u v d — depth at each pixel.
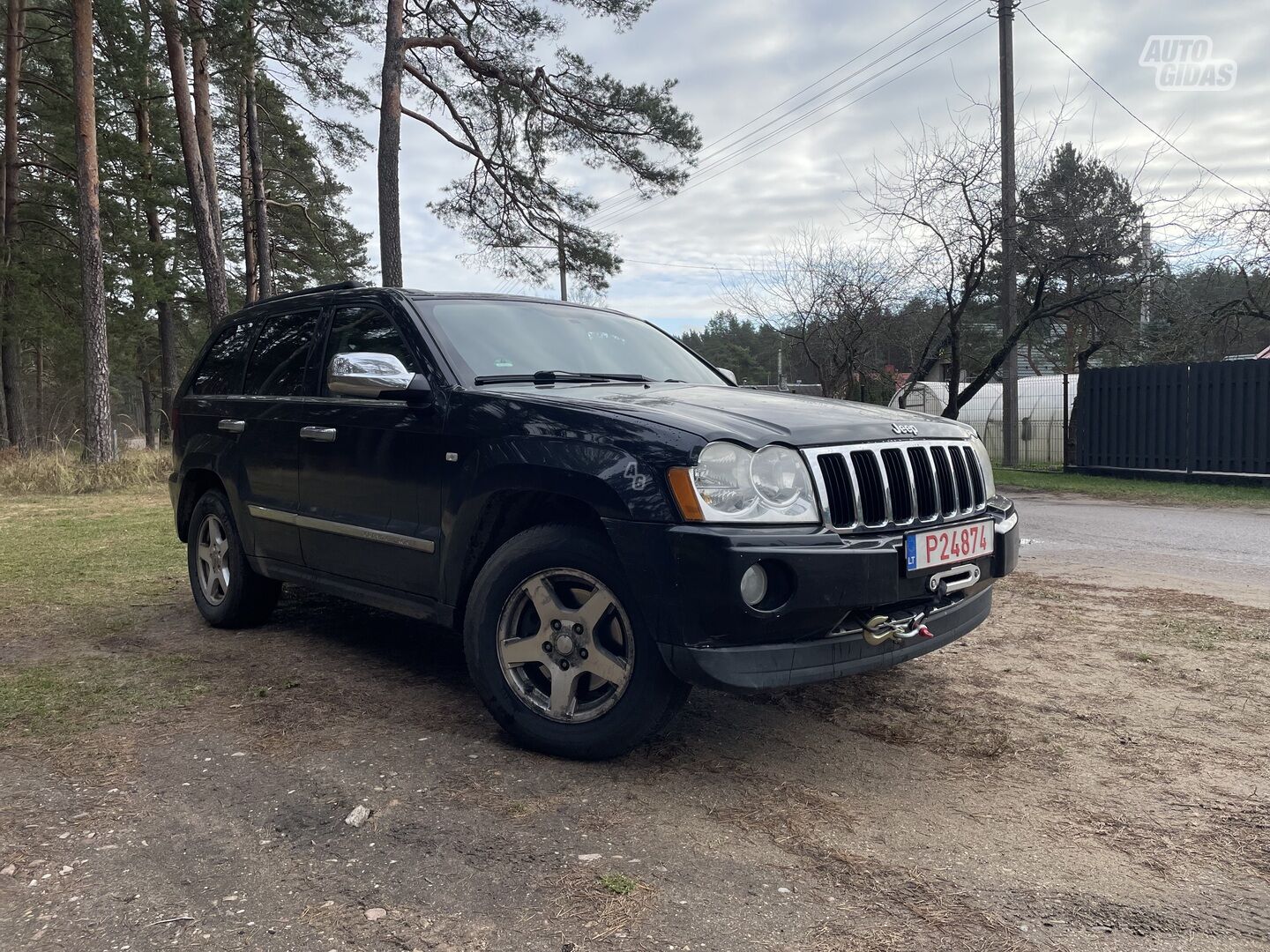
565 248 20.70
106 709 3.72
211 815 2.74
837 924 2.14
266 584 4.97
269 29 20.00
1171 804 2.81
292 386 4.53
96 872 2.41
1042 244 16.00
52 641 4.83
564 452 3.04
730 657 2.76
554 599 3.14
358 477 3.92
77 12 16.53
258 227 26.17
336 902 2.25
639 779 2.99
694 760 3.17
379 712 3.67
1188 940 2.08
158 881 2.36
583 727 3.07
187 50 20.95
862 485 3.00
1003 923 2.15
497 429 3.28
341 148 23.92
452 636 4.95
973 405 22.33
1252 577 6.55
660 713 2.97
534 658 3.19
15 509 11.50
